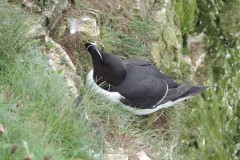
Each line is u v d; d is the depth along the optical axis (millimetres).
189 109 12516
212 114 13672
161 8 12969
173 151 10891
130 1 12523
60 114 8914
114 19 12102
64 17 11523
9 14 10008
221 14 15602
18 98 9000
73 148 8703
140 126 10906
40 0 10977
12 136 8047
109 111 10234
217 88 14938
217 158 13031
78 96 9820
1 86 9062
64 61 10438
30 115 8734
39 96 9188
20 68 9383
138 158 9695
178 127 11484
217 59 15336
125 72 10523
